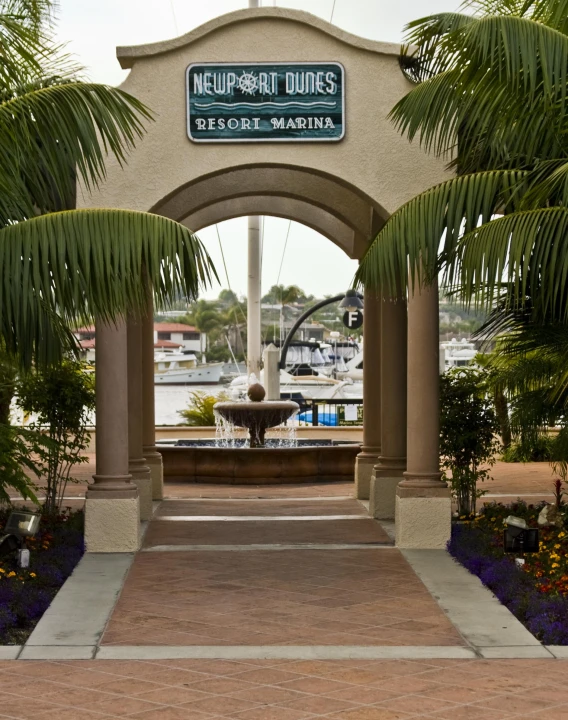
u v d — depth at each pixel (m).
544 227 7.45
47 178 9.13
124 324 11.14
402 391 13.30
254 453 17.64
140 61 11.17
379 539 11.58
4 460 9.62
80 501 14.88
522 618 8.03
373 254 8.09
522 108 8.06
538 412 10.84
